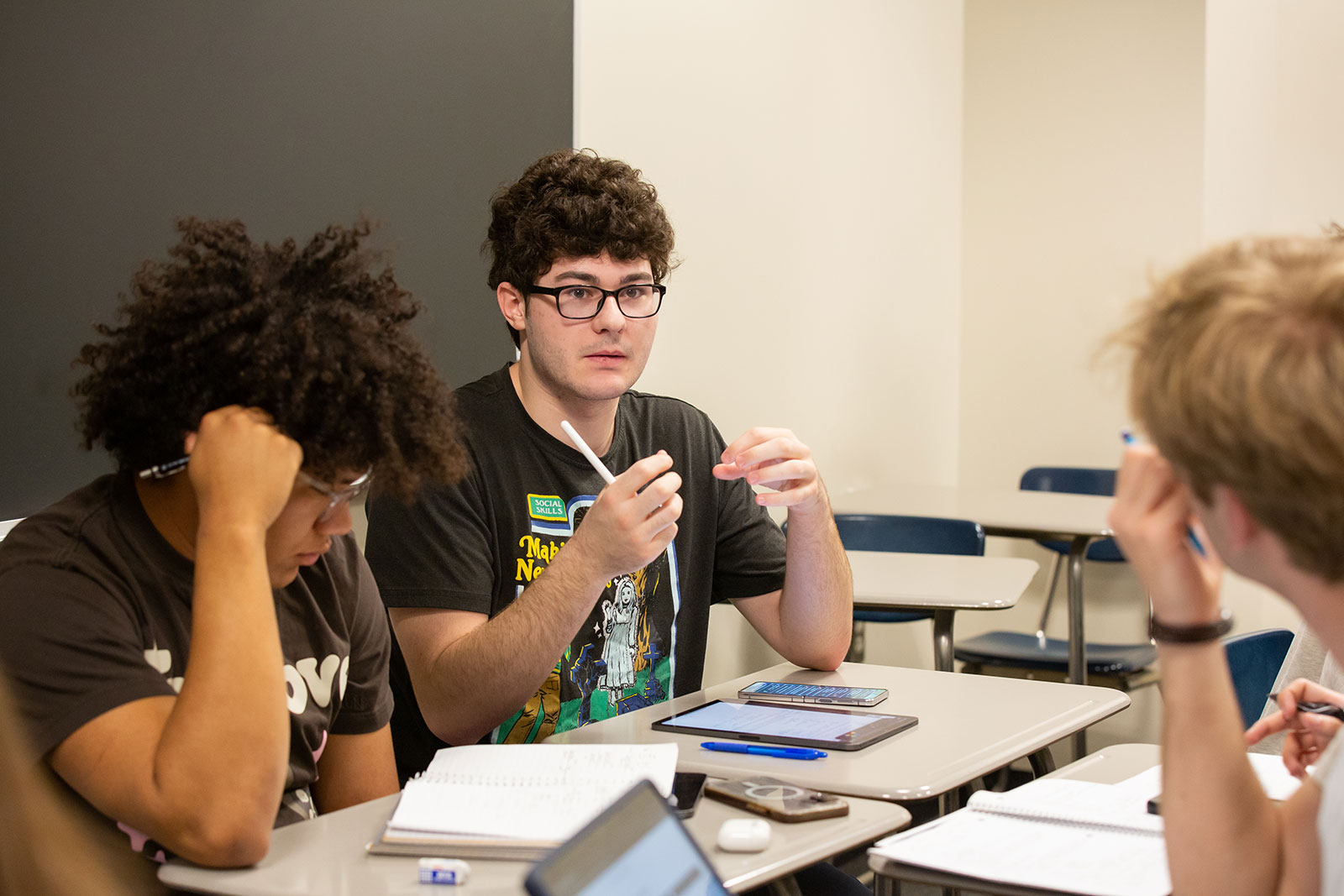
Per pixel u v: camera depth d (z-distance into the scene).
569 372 1.69
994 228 4.41
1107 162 4.19
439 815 1.04
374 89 2.05
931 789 1.19
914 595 2.23
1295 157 4.29
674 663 1.83
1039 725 1.42
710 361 3.06
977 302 4.46
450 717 1.52
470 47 2.26
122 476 1.14
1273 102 4.31
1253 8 4.18
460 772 1.16
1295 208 4.29
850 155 3.67
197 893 1.01
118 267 1.65
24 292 1.53
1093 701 1.53
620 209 1.67
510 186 1.78
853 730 1.36
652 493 1.46
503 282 1.76
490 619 1.65
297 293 1.09
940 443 4.38
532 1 2.41
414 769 1.73
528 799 1.08
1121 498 0.86
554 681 1.68
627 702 1.76
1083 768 1.29
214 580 1.01
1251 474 0.69
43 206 1.55
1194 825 0.86
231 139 1.80
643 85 2.77
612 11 2.65
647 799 0.76
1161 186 4.10
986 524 3.08
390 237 2.09
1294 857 0.85
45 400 1.56
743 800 1.10
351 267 1.13
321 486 1.07
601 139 2.64
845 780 1.21
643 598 1.78
